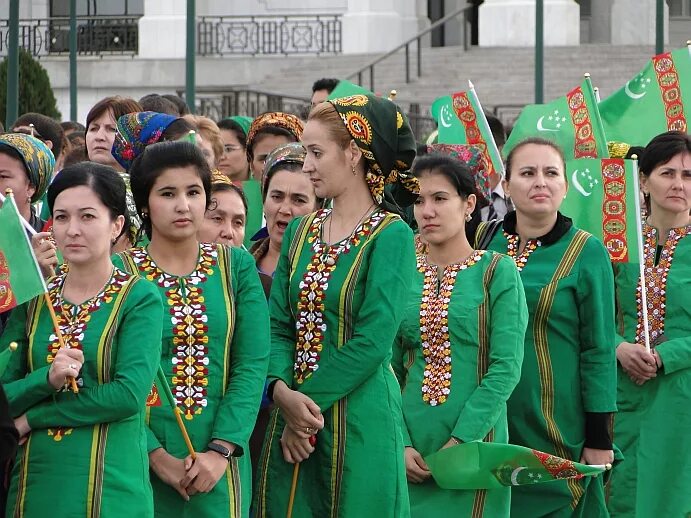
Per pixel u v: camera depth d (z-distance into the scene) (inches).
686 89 763.4
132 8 2471.7
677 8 2461.9
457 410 535.8
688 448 633.6
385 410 486.3
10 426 414.9
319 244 494.0
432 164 548.7
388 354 489.7
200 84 2249.0
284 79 2188.7
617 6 2341.3
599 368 574.9
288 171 589.9
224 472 474.9
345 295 484.1
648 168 653.3
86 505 443.8
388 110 493.7
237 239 569.6
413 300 549.6
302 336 491.5
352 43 2335.1
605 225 641.6
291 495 487.2
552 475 520.1
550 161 581.0
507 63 2074.3
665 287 644.1
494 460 520.1
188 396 474.6
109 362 452.4
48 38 2395.4
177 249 484.7
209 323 476.7
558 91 1995.6
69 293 462.9
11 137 590.9
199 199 483.8
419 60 2075.5
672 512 633.0
